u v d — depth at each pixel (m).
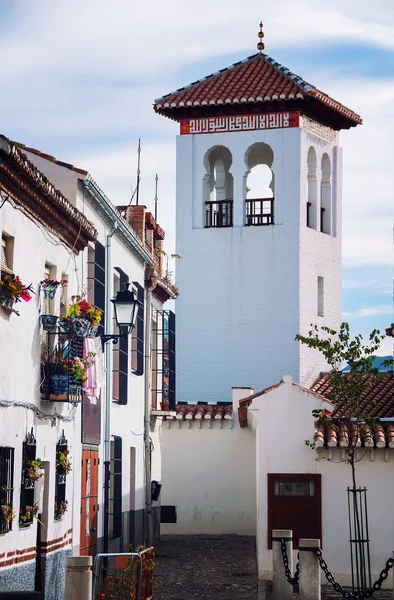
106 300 28.81
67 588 18.02
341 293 52.84
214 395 50.41
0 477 19.59
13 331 20.34
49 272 23.64
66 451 24.30
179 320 51.03
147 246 37.78
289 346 49.88
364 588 28.02
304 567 22.97
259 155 52.94
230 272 50.66
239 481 41.94
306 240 50.41
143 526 35.62
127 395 31.70
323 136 52.00
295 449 29.77
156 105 50.50
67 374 22.75
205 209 51.34
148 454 35.91
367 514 29.22
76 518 25.56
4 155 18.72
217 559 34.38
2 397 19.67
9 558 19.94
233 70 51.38
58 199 22.16
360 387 29.73
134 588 21.48
